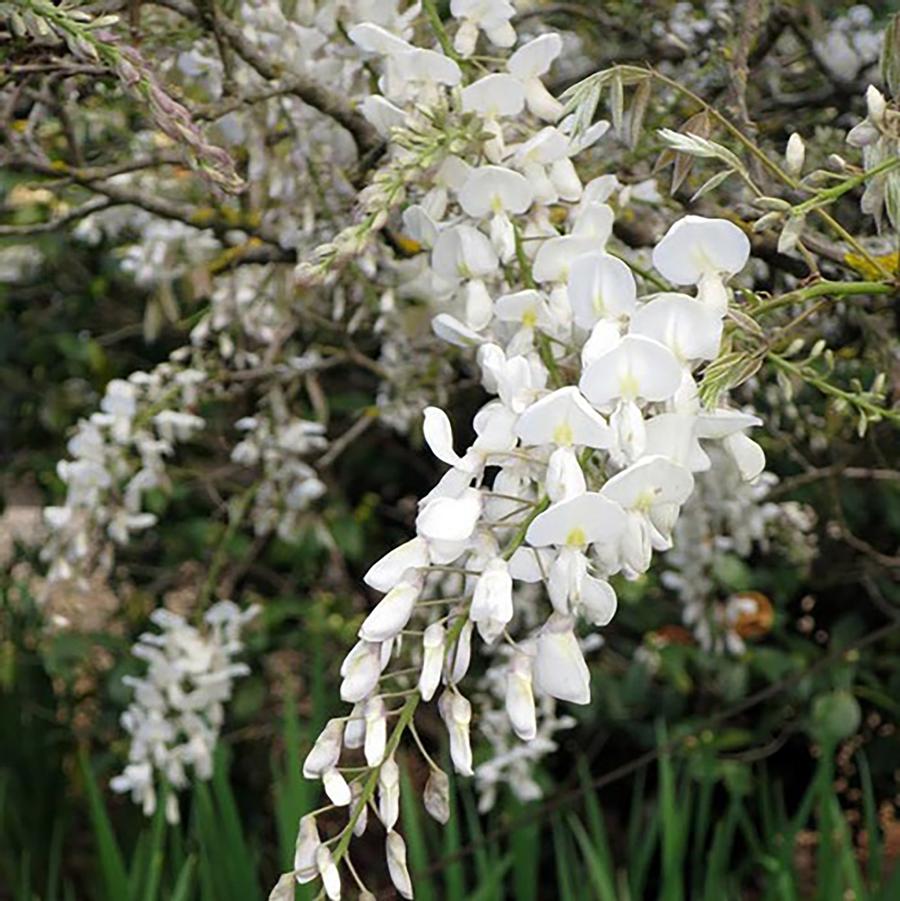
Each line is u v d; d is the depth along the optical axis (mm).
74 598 1112
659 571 1200
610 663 1259
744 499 963
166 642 935
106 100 815
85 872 1327
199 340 958
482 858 978
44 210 1276
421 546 381
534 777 1221
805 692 1178
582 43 1003
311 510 1226
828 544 1324
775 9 812
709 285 404
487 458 397
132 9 629
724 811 1387
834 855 969
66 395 1417
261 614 1208
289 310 922
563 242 475
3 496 1460
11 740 1292
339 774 378
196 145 471
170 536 1322
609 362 375
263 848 1362
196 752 933
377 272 878
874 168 431
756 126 690
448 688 380
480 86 505
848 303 672
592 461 403
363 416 1191
